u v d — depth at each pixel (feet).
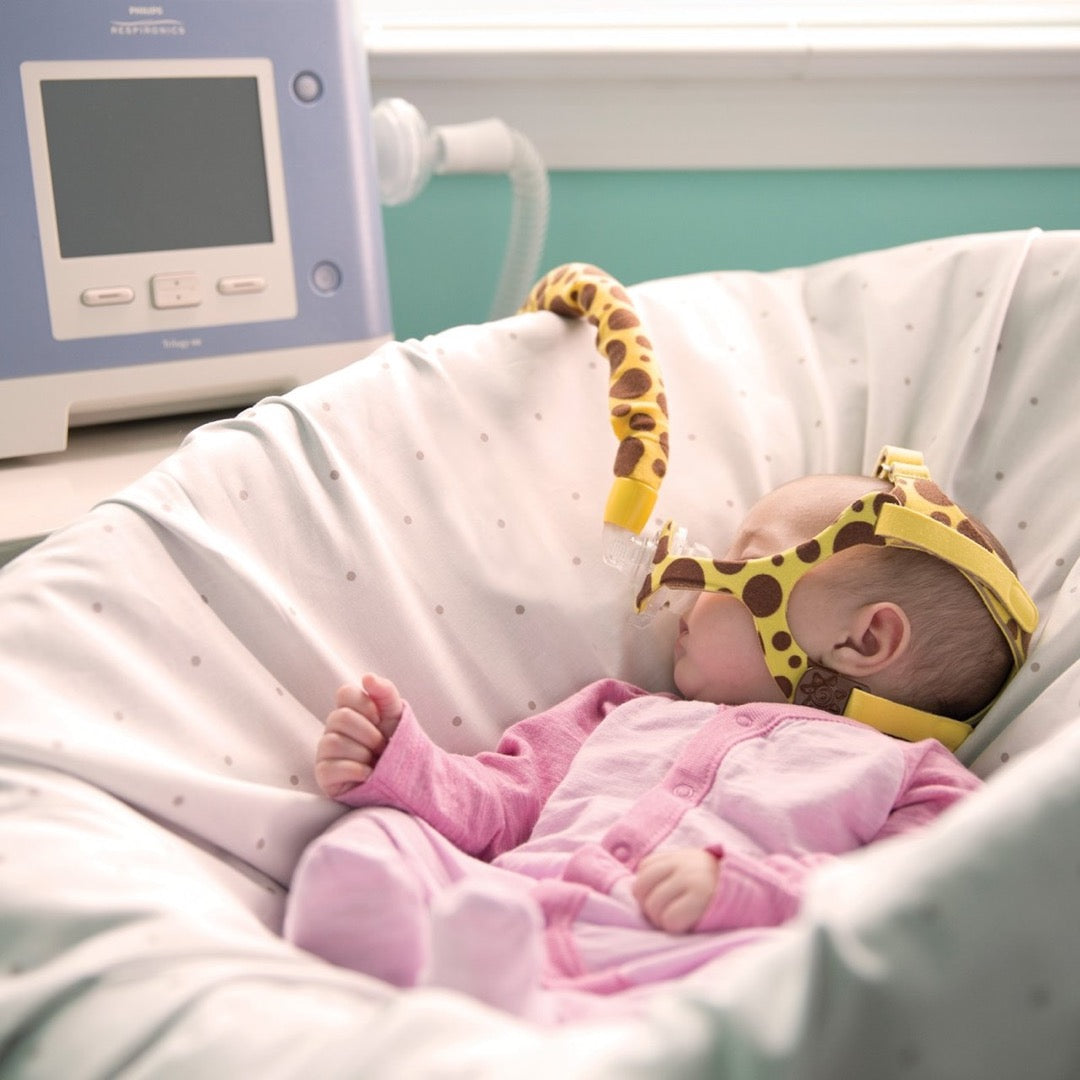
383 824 2.93
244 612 3.10
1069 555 3.75
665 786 3.24
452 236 5.50
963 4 5.51
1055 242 4.08
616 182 5.43
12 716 2.55
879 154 5.28
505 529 3.68
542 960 2.72
